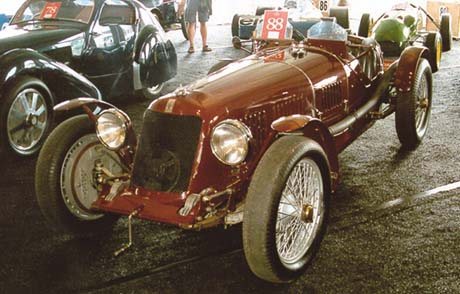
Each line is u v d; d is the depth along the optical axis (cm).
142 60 662
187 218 300
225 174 319
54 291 309
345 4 1085
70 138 344
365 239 353
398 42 784
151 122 322
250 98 336
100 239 362
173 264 332
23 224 386
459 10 1010
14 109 493
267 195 281
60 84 536
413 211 387
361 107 440
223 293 304
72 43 600
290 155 289
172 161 314
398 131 482
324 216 325
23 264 336
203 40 960
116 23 647
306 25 838
